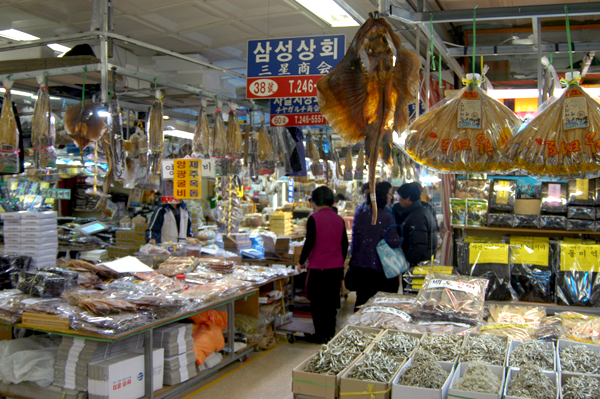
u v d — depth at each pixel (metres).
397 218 4.85
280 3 4.74
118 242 5.77
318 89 1.97
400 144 2.79
